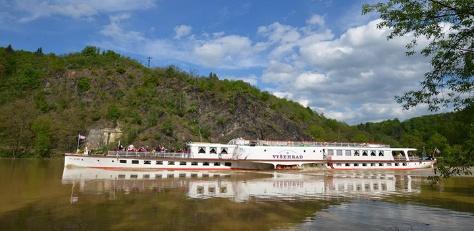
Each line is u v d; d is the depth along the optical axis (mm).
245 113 137125
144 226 22906
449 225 23500
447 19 13156
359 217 25953
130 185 42281
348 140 150375
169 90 156000
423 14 13375
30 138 116062
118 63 177000
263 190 40000
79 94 152375
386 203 31812
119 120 131375
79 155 62188
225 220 24828
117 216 25531
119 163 62312
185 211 27656
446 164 13078
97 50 193000
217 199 33469
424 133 139000
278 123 139250
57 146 118312
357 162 72000
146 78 162625
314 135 143000
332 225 23547
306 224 23859
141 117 134125
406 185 45438
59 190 37156
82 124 130375
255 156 67438
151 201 31828
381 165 73125
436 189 41469
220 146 66688
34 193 34938
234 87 162250
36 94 148625
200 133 127000
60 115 136625
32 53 189625
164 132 123000
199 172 61938
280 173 61875
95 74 164250
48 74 163375
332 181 49781
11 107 132375
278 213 27312
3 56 176125
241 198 34250
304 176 56750
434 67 13539
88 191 36906
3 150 110312
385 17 14281
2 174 53062
